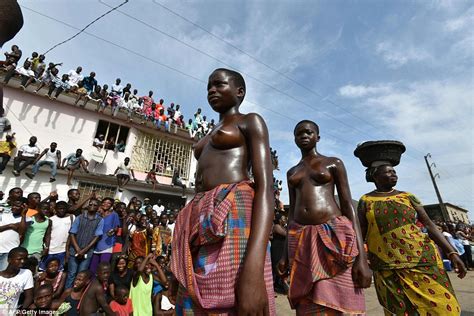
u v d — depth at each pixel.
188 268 1.19
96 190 10.72
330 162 2.97
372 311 4.98
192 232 1.26
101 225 5.92
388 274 2.93
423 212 3.06
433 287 2.69
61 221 5.78
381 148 3.27
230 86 1.60
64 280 5.03
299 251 2.79
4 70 9.23
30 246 5.24
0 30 0.92
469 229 18.17
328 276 2.55
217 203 1.24
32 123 9.83
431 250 2.81
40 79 9.89
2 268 4.70
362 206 3.27
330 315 2.48
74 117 10.74
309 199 2.91
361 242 2.63
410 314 2.77
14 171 8.71
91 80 11.26
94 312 4.36
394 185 3.20
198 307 1.19
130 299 5.04
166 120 13.18
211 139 1.50
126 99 12.04
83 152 10.73
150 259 5.52
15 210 5.18
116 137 11.66
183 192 12.69
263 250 1.11
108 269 4.54
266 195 1.23
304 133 3.18
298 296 2.68
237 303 1.08
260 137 1.35
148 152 12.60
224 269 1.13
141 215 7.51
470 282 7.42
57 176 9.85
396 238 2.90
